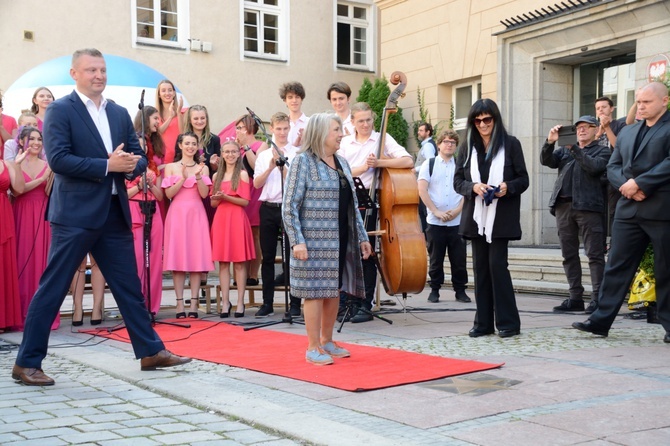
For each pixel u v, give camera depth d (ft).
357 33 64.49
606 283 20.22
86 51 16.05
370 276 24.62
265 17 59.93
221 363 17.51
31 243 24.11
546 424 11.93
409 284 22.90
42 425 12.59
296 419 12.40
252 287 26.99
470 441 11.14
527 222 44.65
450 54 49.49
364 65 64.64
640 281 23.57
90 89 16.03
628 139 19.77
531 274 35.24
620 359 17.12
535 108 44.09
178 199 25.86
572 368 16.10
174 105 29.04
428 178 29.96
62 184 15.76
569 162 26.02
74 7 51.78
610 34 39.42
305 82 61.26
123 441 11.61
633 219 19.66
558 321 23.81
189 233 25.75
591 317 20.39
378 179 23.47
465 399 13.58
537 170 44.29
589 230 25.32
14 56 50.08
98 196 15.75
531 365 16.49
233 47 57.98
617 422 11.98
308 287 16.88
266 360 17.70
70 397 14.64
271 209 25.63
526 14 44.14
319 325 17.25
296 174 16.80
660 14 36.37
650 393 13.84
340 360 17.38
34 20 50.55
